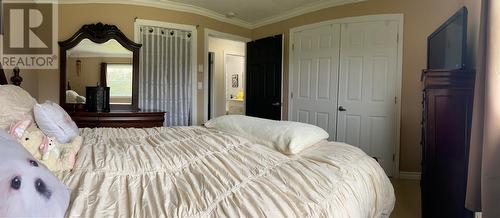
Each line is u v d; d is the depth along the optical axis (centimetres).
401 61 346
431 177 196
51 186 78
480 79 149
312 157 138
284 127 161
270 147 150
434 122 192
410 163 349
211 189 97
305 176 111
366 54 365
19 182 70
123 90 384
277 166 120
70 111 345
